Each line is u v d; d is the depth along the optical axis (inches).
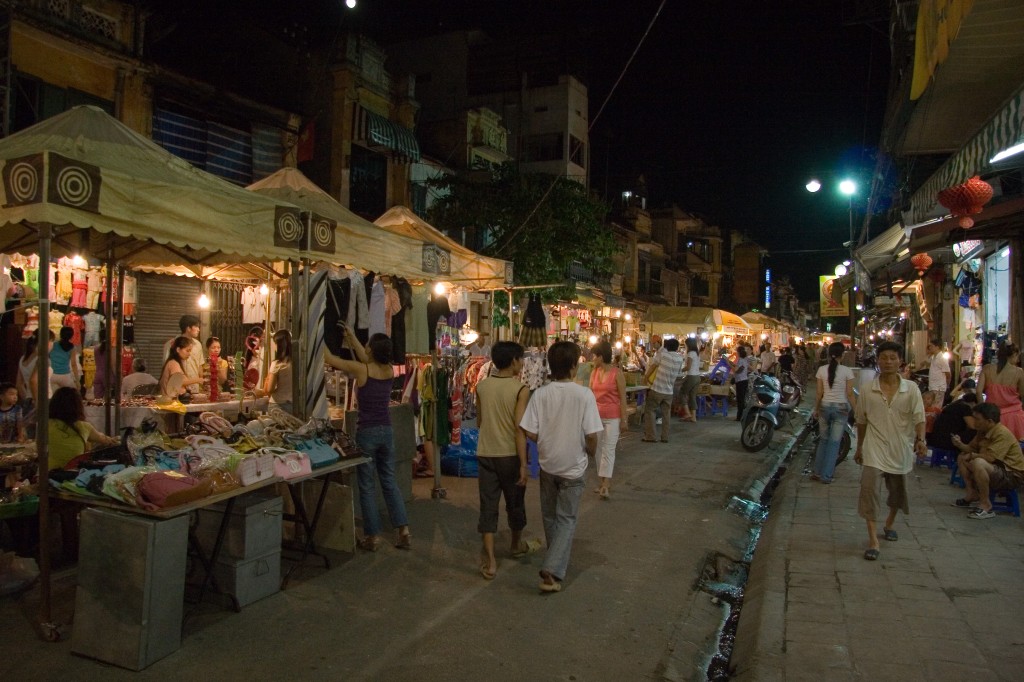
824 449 359.6
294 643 166.9
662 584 219.1
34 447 239.8
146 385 362.6
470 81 1223.5
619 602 201.6
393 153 733.3
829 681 147.3
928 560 228.1
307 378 244.7
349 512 231.9
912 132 349.7
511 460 215.9
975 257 506.0
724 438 527.2
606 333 1029.8
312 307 248.4
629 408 629.3
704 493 345.1
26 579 191.3
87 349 392.8
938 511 293.7
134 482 160.9
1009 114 228.8
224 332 504.1
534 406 208.4
